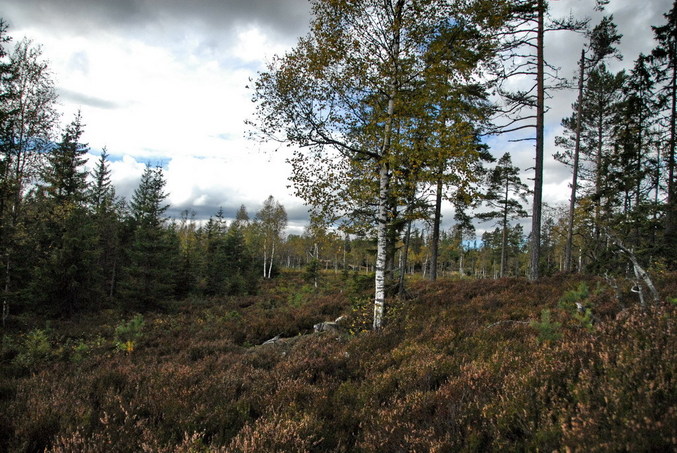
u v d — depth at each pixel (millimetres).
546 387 3457
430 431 3439
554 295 9734
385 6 7848
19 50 16156
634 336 3865
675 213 14867
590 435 2508
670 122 16625
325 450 3488
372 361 6453
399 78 8211
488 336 6570
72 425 3969
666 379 2928
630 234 14648
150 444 3588
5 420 4051
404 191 8352
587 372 3381
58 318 14977
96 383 5793
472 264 71062
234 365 7020
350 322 10414
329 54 8039
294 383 5332
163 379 5910
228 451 3340
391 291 13930
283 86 8289
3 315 13227
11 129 14969
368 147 9164
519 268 62000
